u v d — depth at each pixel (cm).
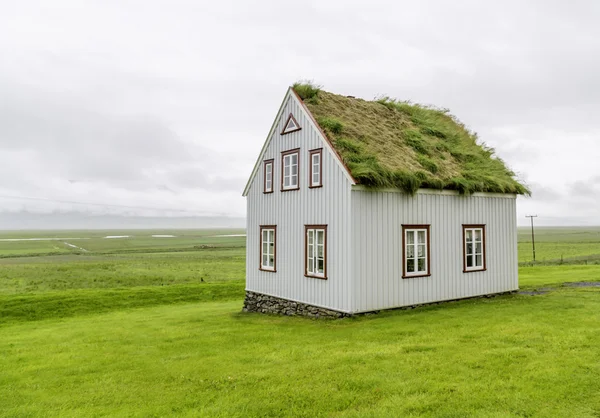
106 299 2905
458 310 1720
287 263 2016
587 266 3675
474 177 2016
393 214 1750
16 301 2736
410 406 802
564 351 1074
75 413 849
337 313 1697
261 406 838
